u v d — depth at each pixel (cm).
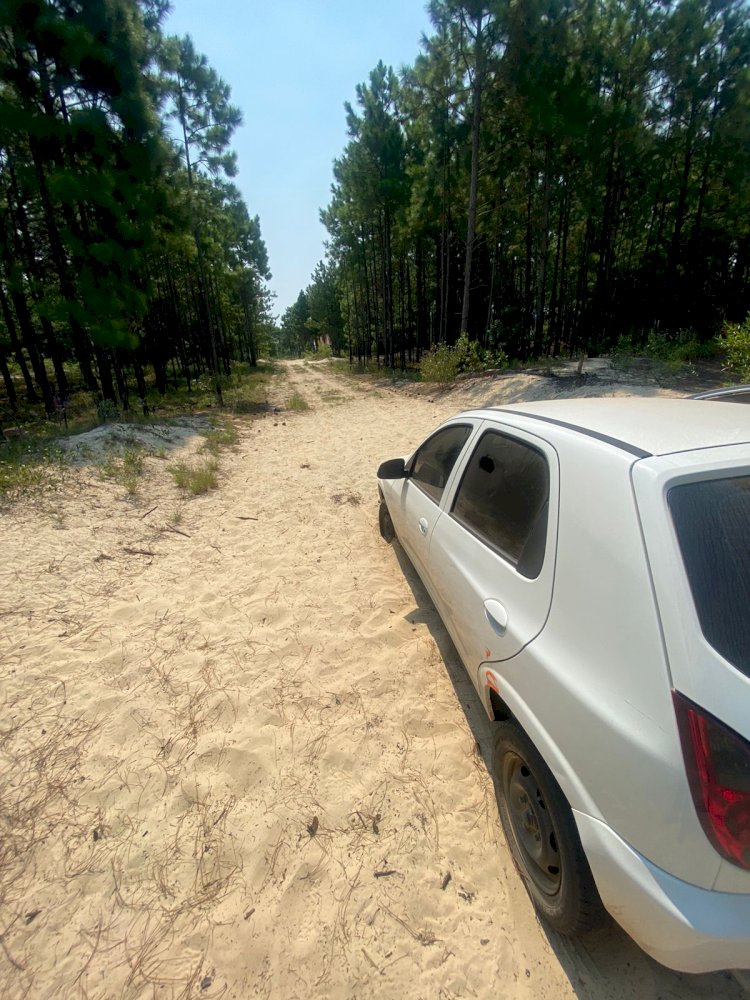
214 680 305
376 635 346
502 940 172
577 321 2716
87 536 504
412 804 224
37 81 1070
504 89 1667
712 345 1666
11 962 167
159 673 311
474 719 272
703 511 146
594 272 3019
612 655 142
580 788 144
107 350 1405
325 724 270
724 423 194
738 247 2698
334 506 614
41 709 280
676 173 2334
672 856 120
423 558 306
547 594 174
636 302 2552
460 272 3081
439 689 294
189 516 581
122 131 1161
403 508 362
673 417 207
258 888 190
